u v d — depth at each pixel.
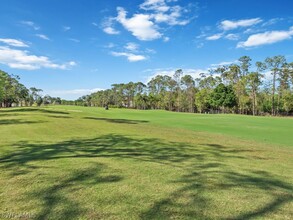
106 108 71.50
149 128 20.20
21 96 96.25
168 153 8.95
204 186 5.20
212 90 79.38
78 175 5.80
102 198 4.43
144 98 101.06
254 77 70.19
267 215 3.89
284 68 68.75
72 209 3.98
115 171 6.20
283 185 5.43
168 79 96.62
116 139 12.29
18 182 5.25
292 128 22.39
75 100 148.62
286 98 67.38
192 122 29.80
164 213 3.88
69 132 14.91
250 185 5.35
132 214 3.83
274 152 10.06
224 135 16.83
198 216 3.80
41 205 4.12
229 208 4.12
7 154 8.16
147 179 5.59
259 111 75.62
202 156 8.55
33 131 14.96
